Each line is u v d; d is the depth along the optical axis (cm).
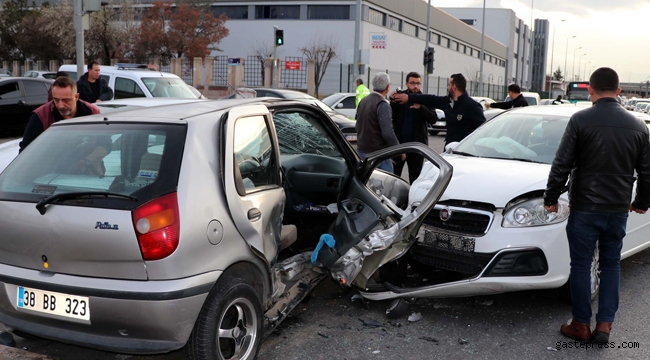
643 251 637
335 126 452
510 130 579
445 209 438
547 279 415
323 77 3981
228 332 324
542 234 412
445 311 451
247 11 4572
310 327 417
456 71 6356
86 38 3600
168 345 293
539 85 13912
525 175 461
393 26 4850
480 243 418
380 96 666
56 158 331
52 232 299
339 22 4297
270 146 384
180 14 3812
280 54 4456
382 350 381
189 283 292
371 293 430
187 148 313
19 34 3862
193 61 3253
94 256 292
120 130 333
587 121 376
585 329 396
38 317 309
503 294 488
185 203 297
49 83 1584
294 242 466
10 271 315
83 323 297
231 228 320
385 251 413
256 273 351
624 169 376
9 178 332
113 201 295
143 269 288
